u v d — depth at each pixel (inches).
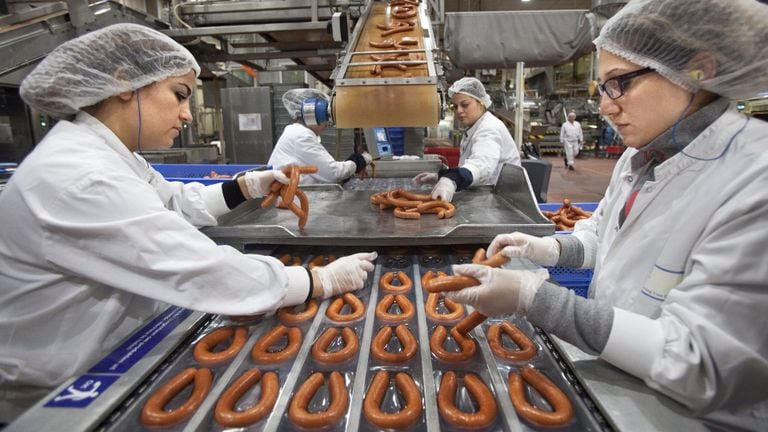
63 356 44.4
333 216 82.3
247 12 167.8
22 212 41.3
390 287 55.6
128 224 38.9
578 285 79.7
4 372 44.4
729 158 34.5
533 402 35.6
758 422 32.7
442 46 178.2
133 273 41.0
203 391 35.3
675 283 36.2
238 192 71.1
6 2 147.9
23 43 136.7
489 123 114.4
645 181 43.7
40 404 32.1
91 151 42.5
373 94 68.4
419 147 212.7
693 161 36.7
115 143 47.1
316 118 96.0
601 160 510.9
